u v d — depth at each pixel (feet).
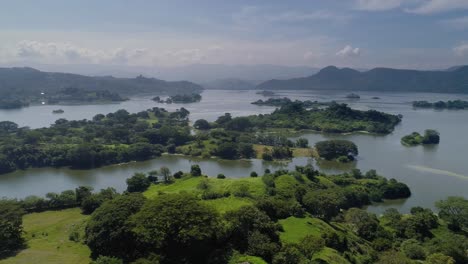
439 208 389.39
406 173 589.32
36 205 371.35
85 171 621.31
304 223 299.99
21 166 633.61
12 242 274.36
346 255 252.62
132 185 450.30
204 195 364.38
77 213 361.30
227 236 245.04
